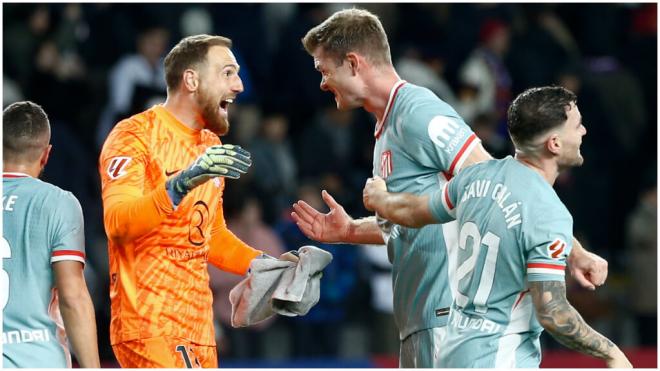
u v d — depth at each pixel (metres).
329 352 39.19
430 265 19.19
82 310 18.00
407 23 52.97
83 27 47.53
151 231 18.84
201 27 49.09
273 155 44.38
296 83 49.50
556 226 16.61
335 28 19.69
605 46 56.41
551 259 16.55
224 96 19.66
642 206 44.44
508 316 17.08
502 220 16.89
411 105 19.14
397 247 19.73
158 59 44.03
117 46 47.38
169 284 19.02
